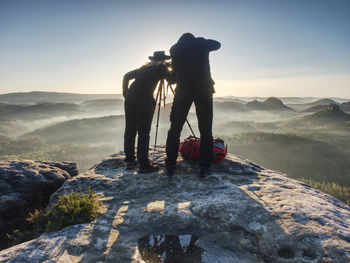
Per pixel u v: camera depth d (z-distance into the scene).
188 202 3.38
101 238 2.69
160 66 4.20
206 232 2.74
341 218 2.71
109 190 4.06
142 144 4.37
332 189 90.31
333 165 152.50
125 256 2.38
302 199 3.13
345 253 2.07
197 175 4.26
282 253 2.27
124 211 3.31
